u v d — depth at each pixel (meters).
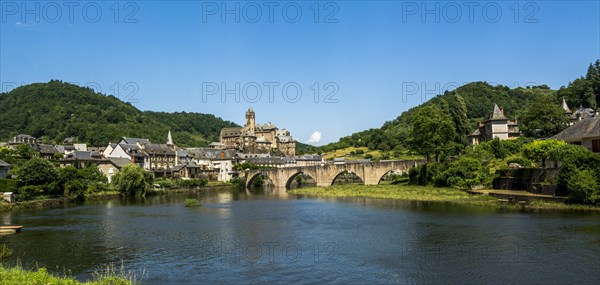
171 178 168.25
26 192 93.06
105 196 110.75
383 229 54.56
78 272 37.56
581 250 39.75
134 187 116.44
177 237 52.59
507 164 92.06
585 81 167.25
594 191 62.31
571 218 55.38
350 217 66.62
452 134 110.50
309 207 83.31
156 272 36.84
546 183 73.56
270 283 33.38
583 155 66.69
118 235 54.44
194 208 85.88
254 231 56.09
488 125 134.38
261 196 116.19
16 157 133.00
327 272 35.94
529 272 34.00
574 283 31.28
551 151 74.62
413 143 115.38
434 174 105.31
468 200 79.81
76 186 103.94
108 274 36.09
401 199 91.12
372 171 126.94
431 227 54.31
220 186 168.00
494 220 57.00
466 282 32.34
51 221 67.44
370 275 34.84
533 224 52.41
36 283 28.58
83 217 72.19
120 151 163.25
